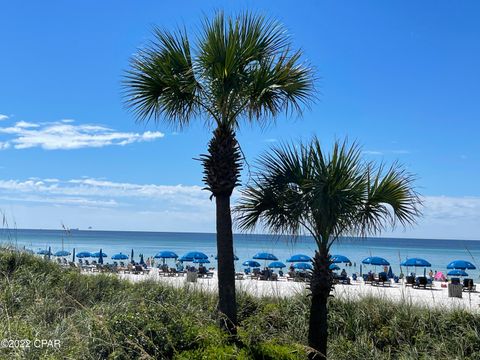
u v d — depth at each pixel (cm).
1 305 742
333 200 918
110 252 9975
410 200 974
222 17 895
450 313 1190
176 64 913
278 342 930
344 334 1170
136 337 644
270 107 980
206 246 13425
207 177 916
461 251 13362
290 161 990
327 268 965
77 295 1106
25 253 1343
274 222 1001
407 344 1081
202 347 721
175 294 1272
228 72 876
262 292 1485
